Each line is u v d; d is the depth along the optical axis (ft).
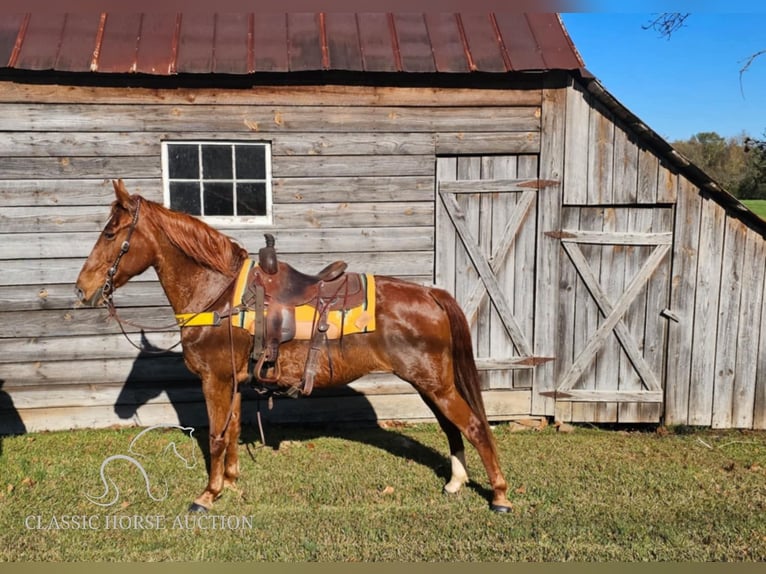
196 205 16.94
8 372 16.62
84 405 17.07
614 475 14.37
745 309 17.61
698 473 14.56
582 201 17.42
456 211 17.37
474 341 17.84
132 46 15.94
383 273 17.42
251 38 16.48
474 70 16.29
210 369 12.10
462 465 13.23
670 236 17.46
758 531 11.69
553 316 17.78
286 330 11.68
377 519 12.00
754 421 17.99
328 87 16.69
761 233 17.33
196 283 12.15
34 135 15.92
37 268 16.34
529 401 18.15
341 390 17.84
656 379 17.87
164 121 16.29
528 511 12.40
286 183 16.87
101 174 16.26
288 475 14.11
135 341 17.02
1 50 15.28
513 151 17.29
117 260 11.63
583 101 17.13
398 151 17.08
